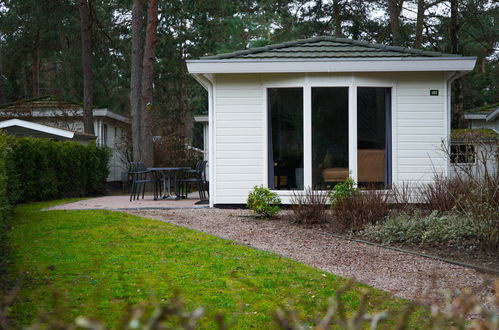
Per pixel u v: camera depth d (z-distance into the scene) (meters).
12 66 31.42
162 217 9.47
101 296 4.39
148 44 17.78
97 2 27.64
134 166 13.23
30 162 12.95
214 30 28.72
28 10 27.45
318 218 8.76
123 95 33.31
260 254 6.39
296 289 4.87
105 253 6.20
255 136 10.62
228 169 10.67
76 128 22.72
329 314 1.46
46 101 22.56
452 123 27.33
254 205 9.27
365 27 24.78
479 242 6.79
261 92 10.59
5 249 6.04
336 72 10.45
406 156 10.54
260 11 28.45
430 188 9.08
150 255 6.16
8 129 16.47
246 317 4.02
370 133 10.55
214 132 10.67
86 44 21.42
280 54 10.66
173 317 3.76
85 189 16.55
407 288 5.05
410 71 10.44
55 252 6.19
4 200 6.81
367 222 8.03
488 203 6.85
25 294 4.30
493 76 31.33
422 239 7.04
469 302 1.51
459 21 22.92
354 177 10.46
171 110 30.33
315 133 10.52
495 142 8.44
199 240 7.21
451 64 10.16
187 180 13.30
